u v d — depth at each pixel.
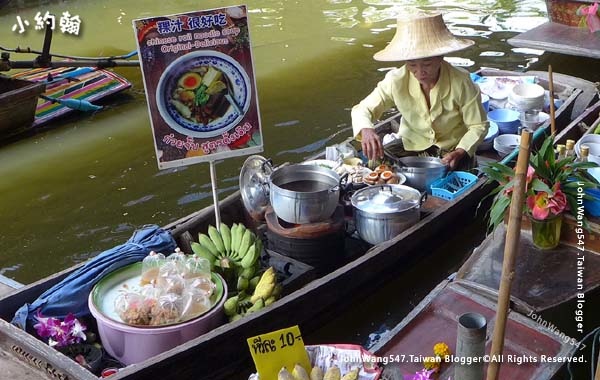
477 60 8.03
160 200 5.36
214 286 3.32
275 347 2.65
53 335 3.14
